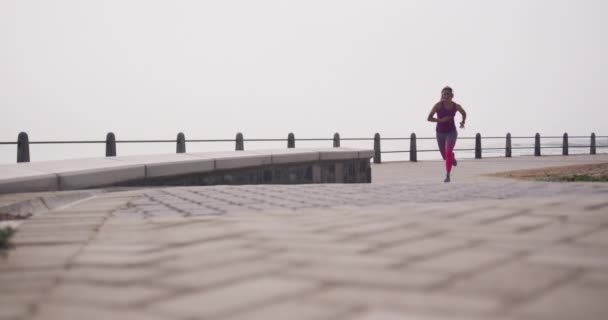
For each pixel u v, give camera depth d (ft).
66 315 6.95
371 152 43.11
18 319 6.83
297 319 6.52
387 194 21.44
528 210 14.40
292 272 8.72
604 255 9.37
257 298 7.42
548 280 7.89
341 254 9.89
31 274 9.19
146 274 8.96
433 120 33.81
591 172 47.09
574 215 13.42
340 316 6.57
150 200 20.10
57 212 17.33
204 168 30.25
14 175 22.56
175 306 7.20
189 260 9.88
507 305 6.81
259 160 33.40
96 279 8.72
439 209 15.16
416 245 10.50
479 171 54.65
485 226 12.35
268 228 13.01
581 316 6.37
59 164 26.84
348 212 15.37
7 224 15.29
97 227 14.19
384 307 6.85
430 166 65.51
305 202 18.80
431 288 7.61
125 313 6.97
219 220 14.65
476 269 8.59
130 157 30.58
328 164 38.99
